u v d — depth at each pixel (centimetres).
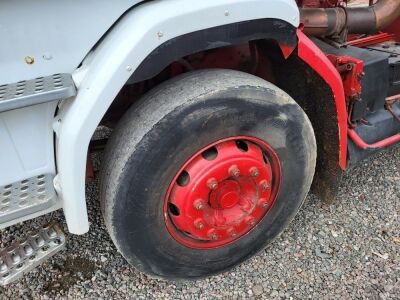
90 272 227
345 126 213
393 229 254
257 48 215
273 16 166
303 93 218
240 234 210
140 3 153
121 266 230
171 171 172
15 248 199
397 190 285
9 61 144
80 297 214
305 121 193
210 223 190
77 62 155
